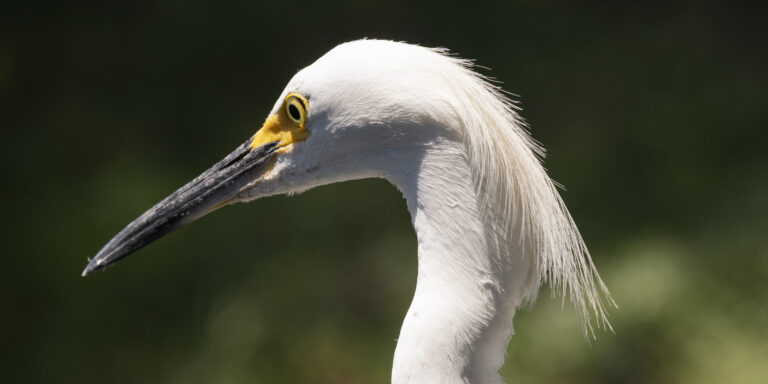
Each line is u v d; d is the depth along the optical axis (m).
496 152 4.55
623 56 12.91
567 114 12.08
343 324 9.59
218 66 12.97
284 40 13.12
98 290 10.24
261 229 10.74
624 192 10.95
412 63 4.57
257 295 9.94
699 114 11.90
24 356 9.66
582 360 8.98
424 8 13.39
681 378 8.87
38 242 10.75
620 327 9.23
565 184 11.05
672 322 9.27
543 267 4.60
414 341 4.50
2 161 11.84
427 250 4.56
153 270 10.38
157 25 13.57
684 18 13.57
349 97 4.64
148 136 12.15
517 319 9.28
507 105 4.86
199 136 12.08
